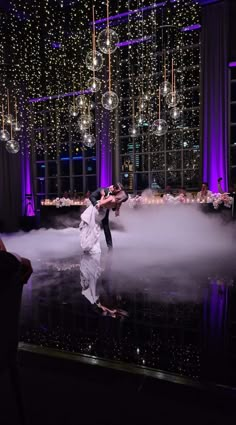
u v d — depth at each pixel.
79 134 13.95
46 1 10.21
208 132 10.48
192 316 3.15
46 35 11.43
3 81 13.35
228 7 10.02
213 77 10.36
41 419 1.85
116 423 1.79
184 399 1.94
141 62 11.58
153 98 11.71
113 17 11.10
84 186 13.98
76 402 1.98
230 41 10.05
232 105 10.71
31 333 2.85
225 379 2.09
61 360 2.38
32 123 14.27
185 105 11.71
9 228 13.47
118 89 12.37
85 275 4.79
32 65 12.61
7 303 1.67
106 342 2.65
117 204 6.46
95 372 2.24
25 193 14.20
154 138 12.29
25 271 1.81
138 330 2.86
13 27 11.23
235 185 9.46
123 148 12.88
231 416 1.81
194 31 10.79
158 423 1.78
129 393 2.03
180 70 10.79
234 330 2.82
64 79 12.64
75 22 10.94
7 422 1.84
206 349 2.50
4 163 13.68
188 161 11.85
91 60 5.64
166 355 2.42
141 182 12.80
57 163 14.51
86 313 3.29
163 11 10.54
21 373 2.29
